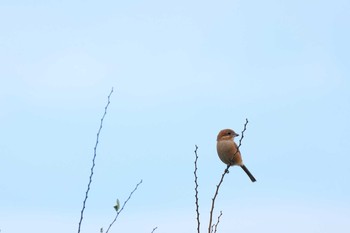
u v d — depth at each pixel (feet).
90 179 19.75
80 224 18.88
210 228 21.29
